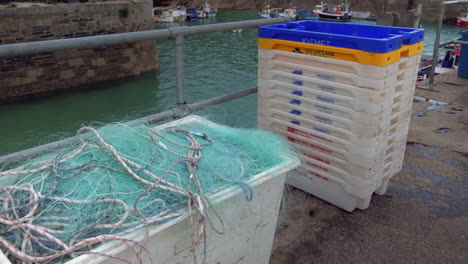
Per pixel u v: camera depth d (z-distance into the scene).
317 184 2.90
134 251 1.37
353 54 2.34
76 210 1.42
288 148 2.17
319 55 2.52
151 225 1.39
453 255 2.37
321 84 2.58
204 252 1.53
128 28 27.25
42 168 1.58
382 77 2.29
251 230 1.83
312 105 2.70
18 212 1.41
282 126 2.95
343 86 2.46
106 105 22.17
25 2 24.34
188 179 1.61
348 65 2.39
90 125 2.24
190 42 34.31
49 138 2.52
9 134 18.39
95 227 1.36
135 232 1.35
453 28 40.47
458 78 6.66
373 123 2.41
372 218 2.72
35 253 1.25
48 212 1.42
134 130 1.89
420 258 2.34
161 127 2.17
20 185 1.52
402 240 2.50
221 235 1.68
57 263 1.23
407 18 4.11
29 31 22.25
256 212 1.79
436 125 4.45
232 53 30.59
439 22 5.75
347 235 2.54
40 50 1.99
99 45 2.20
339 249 2.42
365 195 2.62
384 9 4.27
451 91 5.82
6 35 21.39
